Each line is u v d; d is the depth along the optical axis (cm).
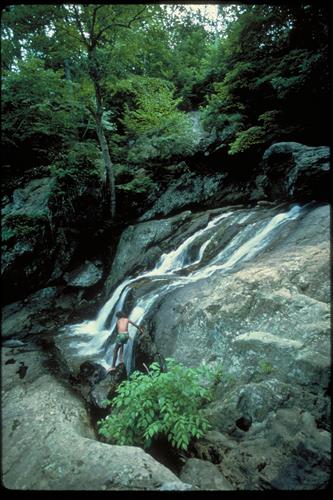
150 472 285
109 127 1351
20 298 1027
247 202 1371
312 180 861
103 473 292
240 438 341
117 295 963
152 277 926
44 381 594
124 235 1243
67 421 450
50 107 1135
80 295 1110
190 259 992
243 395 370
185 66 1886
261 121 1337
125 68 1159
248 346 433
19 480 309
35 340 848
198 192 1429
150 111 1417
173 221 1212
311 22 828
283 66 1027
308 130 1110
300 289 497
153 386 365
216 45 1664
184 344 536
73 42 1040
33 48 1031
